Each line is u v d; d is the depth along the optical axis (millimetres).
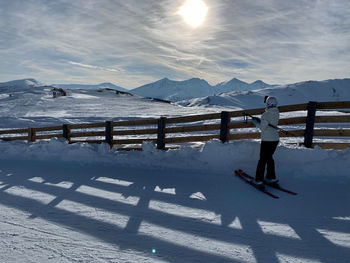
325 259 2303
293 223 3031
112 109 31344
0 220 3121
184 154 5855
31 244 2521
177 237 2703
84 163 6422
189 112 28672
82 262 2201
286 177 4758
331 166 4719
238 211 3393
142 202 3750
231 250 2451
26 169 6016
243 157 5297
